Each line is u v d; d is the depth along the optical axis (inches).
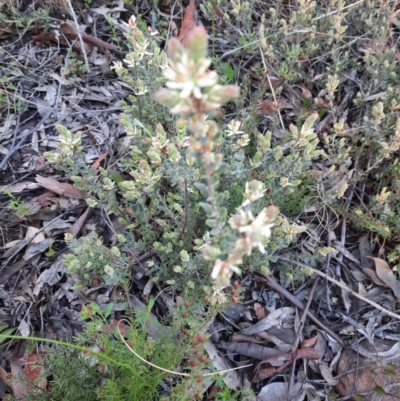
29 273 16.8
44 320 15.8
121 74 16.1
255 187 9.8
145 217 15.1
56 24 23.2
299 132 14.8
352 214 18.0
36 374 14.4
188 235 15.4
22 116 20.7
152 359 13.1
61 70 22.0
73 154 13.8
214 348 15.8
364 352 16.1
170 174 12.8
